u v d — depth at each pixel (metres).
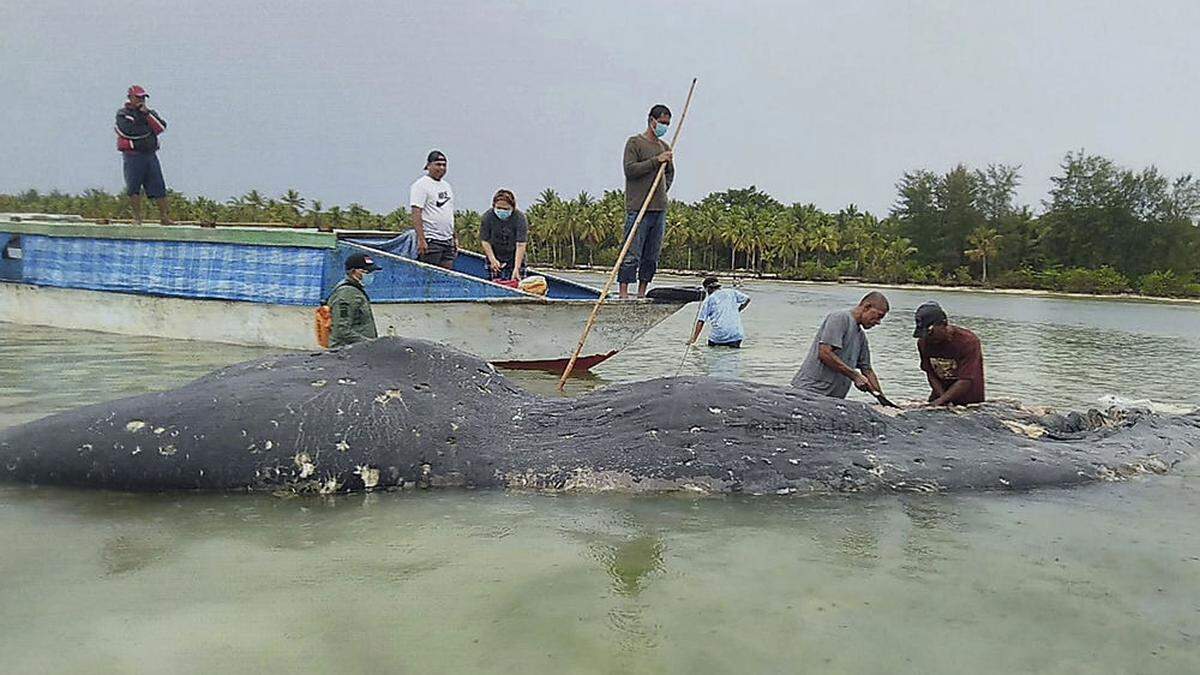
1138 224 73.81
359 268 8.32
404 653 2.65
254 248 10.23
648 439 4.75
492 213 11.53
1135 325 23.77
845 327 6.98
